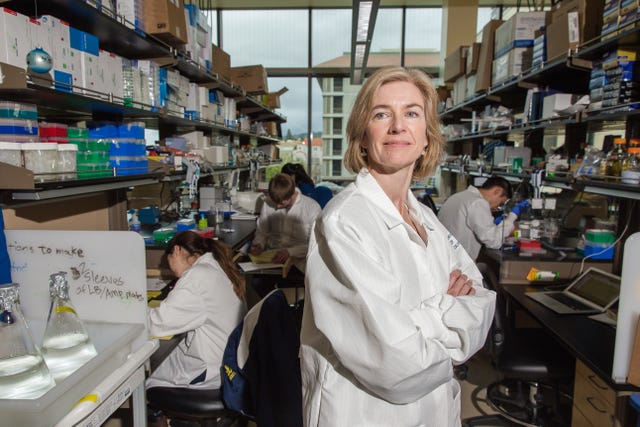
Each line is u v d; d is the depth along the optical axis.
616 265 2.21
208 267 1.67
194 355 1.60
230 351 1.35
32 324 1.04
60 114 1.99
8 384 0.78
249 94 4.74
